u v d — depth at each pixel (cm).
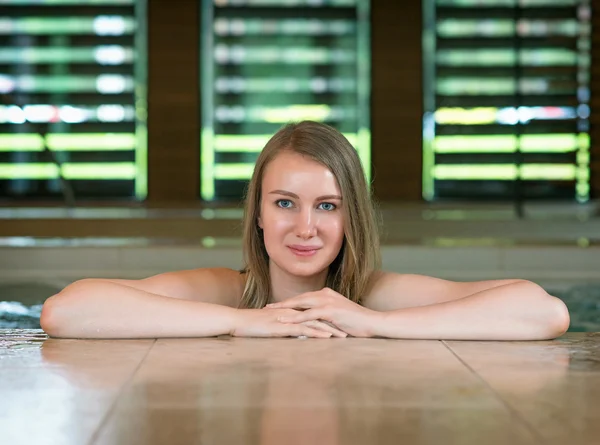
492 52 882
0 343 184
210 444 109
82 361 163
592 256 465
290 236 196
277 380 146
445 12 879
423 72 877
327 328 192
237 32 889
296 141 195
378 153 876
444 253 464
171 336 191
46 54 872
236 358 165
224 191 892
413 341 187
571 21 877
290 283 212
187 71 867
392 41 871
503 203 836
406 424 118
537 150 884
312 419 121
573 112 879
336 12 887
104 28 873
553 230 691
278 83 891
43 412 125
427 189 890
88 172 877
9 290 404
